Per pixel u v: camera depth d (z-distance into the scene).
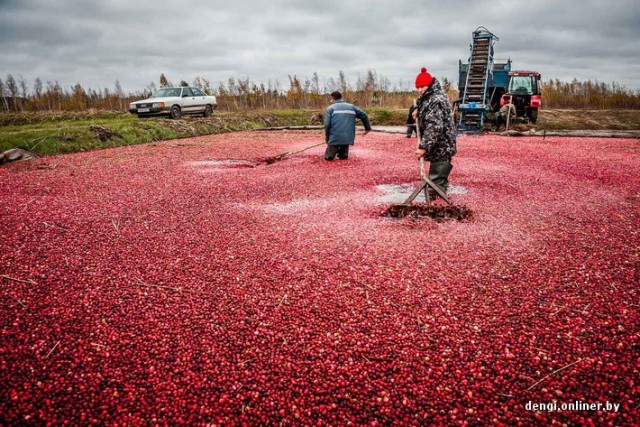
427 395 2.41
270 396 2.43
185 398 2.41
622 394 2.35
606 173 8.68
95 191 7.50
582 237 4.70
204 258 4.34
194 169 9.96
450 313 3.22
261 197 7.02
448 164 6.44
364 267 4.06
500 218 5.50
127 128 16.91
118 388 2.48
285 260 4.27
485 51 21.62
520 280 3.71
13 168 10.22
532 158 11.18
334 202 6.57
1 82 47.47
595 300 3.32
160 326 3.11
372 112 31.80
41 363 2.69
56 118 25.53
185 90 23.00
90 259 4.32
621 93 59.59
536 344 2.81
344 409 2.32
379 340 2.92
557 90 67.62
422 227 5.18
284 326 3.12
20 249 4.59
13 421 2.23
